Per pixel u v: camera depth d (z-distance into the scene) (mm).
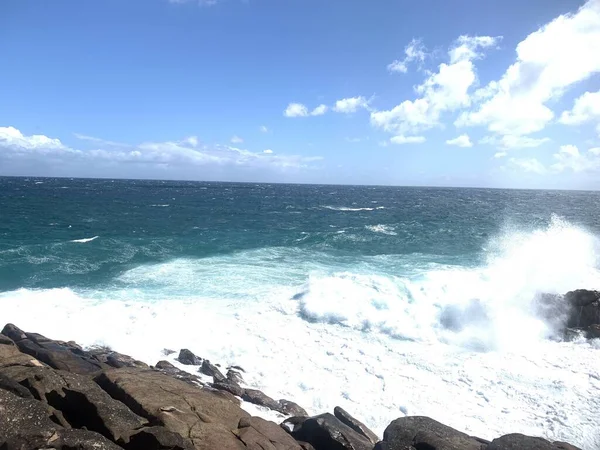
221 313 14297
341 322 13805
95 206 53219
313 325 13656
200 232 32406
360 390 9953
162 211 49719
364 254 24891
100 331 12266
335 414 8375
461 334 12906
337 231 34281
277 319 13984
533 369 11008
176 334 12453
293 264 21609
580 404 9344
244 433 6754
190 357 11039
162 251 24000
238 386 9562
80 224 34656
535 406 9312
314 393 9789
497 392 9891
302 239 29531
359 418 8898
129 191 98688
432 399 9594
